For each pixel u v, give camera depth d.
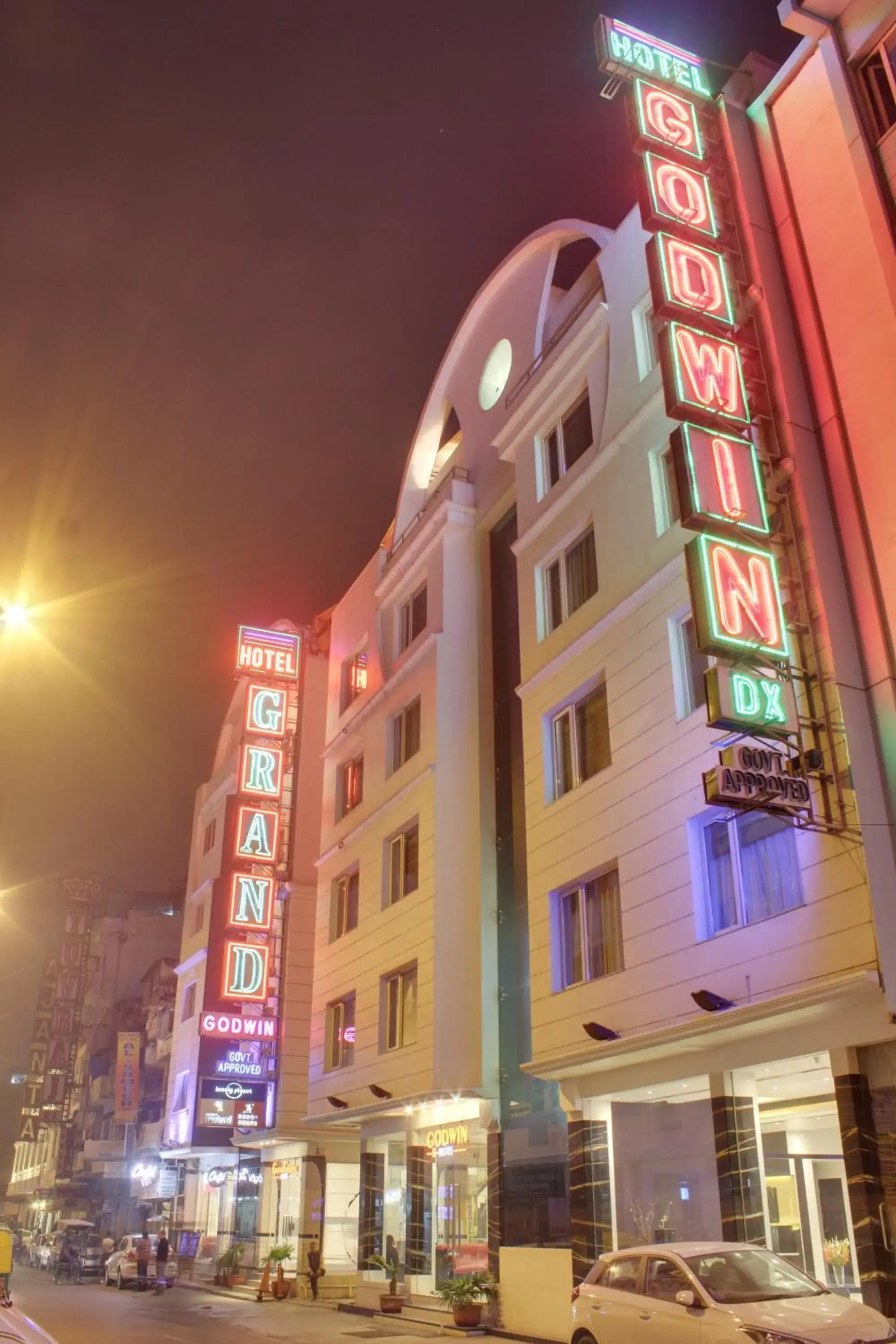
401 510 28.19
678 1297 9.68
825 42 14.70
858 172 13.75
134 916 65.44
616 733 16.73
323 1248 28.64
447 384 27.38
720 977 13.47
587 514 18.88
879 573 12.41
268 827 31.84
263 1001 30.30
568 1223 17.33
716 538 12.66
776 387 13.83
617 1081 15.58
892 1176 11.03
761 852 13.56
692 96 15.72
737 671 12.09
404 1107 21.83
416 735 25.00
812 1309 9.23
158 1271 30.30
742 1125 13.45
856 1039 11.55
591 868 16.78
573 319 21.33
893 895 11.27
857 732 11.93
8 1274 20.19
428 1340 17.47
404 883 24.02
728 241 14.79
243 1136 31.58
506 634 23.66
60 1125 64.94
